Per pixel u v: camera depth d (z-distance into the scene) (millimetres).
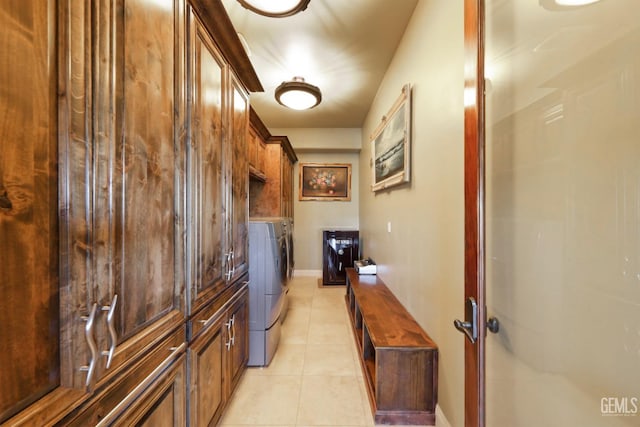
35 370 521
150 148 837
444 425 1413
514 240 814
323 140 4594
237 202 1681
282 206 3926
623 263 508
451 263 1347
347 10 1873
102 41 640
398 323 1831
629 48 499
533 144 746
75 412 582
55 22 548
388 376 1527
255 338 2115
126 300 736
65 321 572
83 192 602
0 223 467
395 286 2396
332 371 2053
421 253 1757
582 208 598
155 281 871
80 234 596
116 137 692
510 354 820
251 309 2139
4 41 466
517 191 806
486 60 925
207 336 1247
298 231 5000
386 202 2723
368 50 2352
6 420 474
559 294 656
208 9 1159
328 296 3865
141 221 798
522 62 785
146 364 824
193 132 1098
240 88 1711
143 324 811
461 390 1244
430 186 1610
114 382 689
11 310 483
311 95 2701
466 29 941
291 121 4242
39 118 522
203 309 1212
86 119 605
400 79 2221
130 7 738
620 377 514
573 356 616
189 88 1068
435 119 1545
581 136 600
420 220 1776
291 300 3682
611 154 532
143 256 809
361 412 1629
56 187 557
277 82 2932
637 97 487
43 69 527
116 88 689
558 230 661
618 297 519
